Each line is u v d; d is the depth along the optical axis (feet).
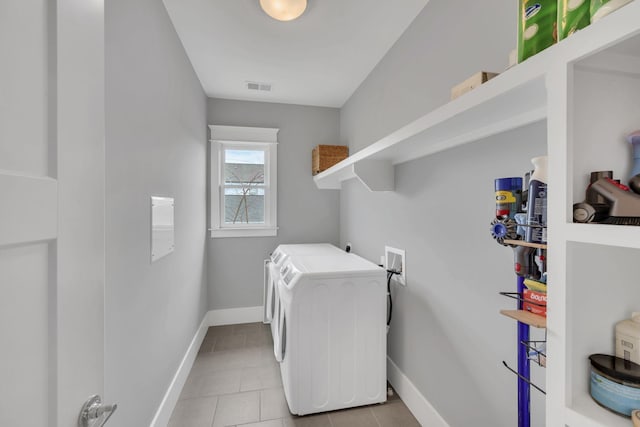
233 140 10.12
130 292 4.14
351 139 9.75
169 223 5.82
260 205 10.69
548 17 2.15
